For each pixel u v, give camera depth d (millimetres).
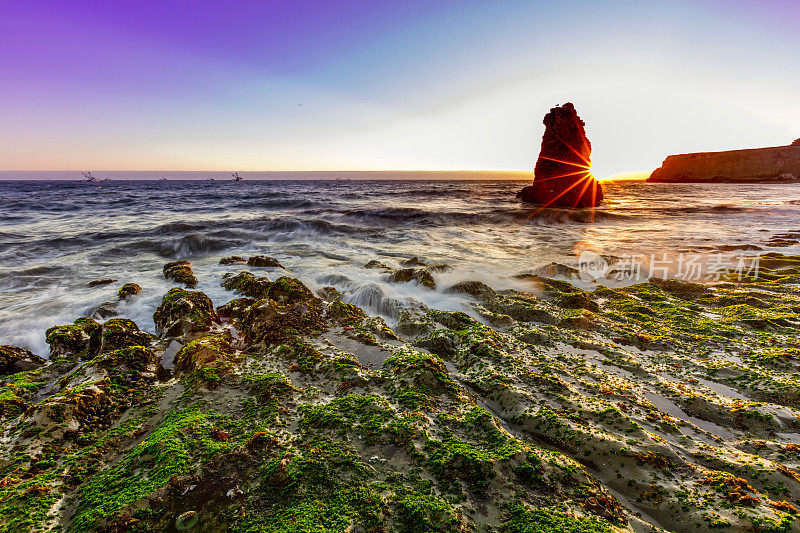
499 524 4113
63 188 89688
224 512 4238
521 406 6316
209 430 5586
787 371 7426
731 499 4352
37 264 16406
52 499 4461
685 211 39406
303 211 35219
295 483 4586
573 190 43719
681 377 7559
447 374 7398
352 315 10336
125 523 4078
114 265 16750
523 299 11875
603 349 8586
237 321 10250
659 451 5164
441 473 4758
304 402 6324
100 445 5453
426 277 13430
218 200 48688
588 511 4258
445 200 52906
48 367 7957
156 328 10062
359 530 3973
